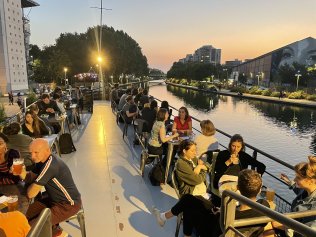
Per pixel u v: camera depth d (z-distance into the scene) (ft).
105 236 12.78
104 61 239.91
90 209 15.16
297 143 101.24
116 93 52.11
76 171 20.70
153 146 19.56
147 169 21.31
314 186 9.87
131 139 30.55
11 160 12.49
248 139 106.52
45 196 11.85
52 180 10.16
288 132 118.32
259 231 8.73
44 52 341.41
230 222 7.19
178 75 531.50
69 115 35.42
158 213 13.12
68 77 254.88
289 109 180.24
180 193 13.47
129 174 20.33
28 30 298.35
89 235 12.82
